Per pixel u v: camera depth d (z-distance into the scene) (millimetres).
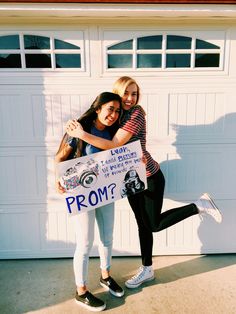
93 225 2117
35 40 2488
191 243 2795
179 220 2316
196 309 2156
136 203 2334
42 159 2629
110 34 2488
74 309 2168
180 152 2662
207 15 2332
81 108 2578
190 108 2609
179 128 2633
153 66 2568
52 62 2510
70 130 1944
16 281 2469
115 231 2766
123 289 2381
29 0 2162
